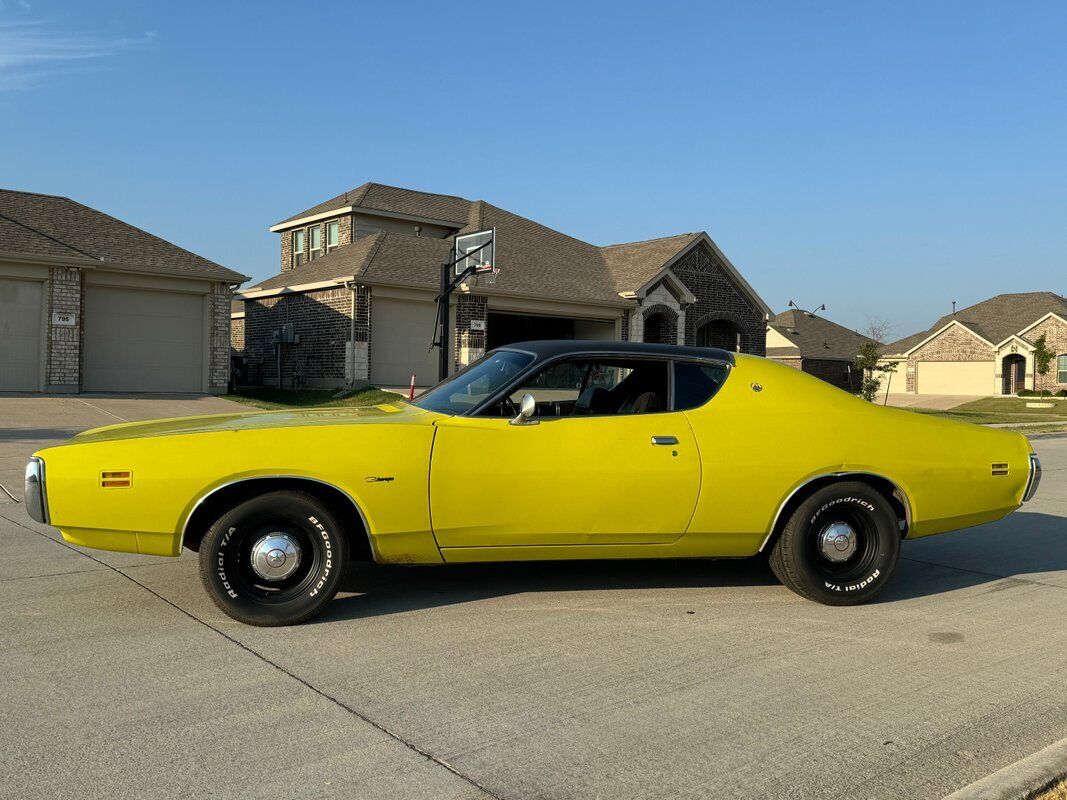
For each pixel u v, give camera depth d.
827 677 4.19
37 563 6.19
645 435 5.11
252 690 3.87
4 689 3.83
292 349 26.97
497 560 5.07
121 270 21.02
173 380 22.42
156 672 4.07
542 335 31.22
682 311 29.77
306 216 31.88
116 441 4.60
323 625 4.84
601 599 5.48
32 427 15.19
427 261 26.09
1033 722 3.69
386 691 3.88
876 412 5.60
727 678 4.14
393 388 23.80
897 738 3.50
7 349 20.00
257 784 3.01
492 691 3.91
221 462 4.58
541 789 3.02
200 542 5.09
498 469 4.88
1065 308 51.22
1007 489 5.79
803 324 53.91
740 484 5.19
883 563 5.46
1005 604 5.66
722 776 3.14
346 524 4.98
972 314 54.94
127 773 3.07
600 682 4.05
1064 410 38.84
